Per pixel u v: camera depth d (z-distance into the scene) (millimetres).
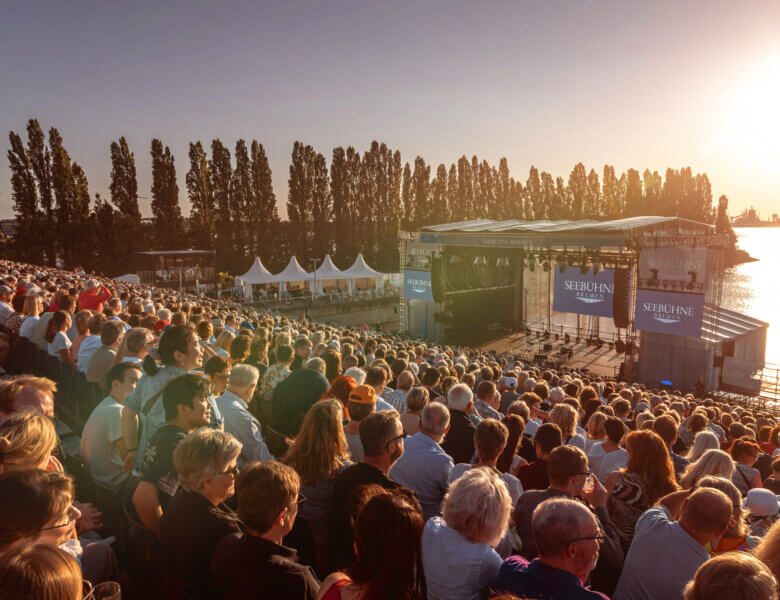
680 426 7484
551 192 66875
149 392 3568
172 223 49531
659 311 24047
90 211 47812
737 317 29016
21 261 44812
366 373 5938
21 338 7582
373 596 1880
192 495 2502
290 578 2127
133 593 2809
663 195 71375
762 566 1708
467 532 2438
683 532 2670
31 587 1283
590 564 2225
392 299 49219
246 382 4375
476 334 37594
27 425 2504
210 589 2400
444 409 3893
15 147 44719
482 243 30047
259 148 52031
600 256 26812
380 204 58906
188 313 10594
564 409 5031
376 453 3211
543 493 3260
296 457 3400
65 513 1952
